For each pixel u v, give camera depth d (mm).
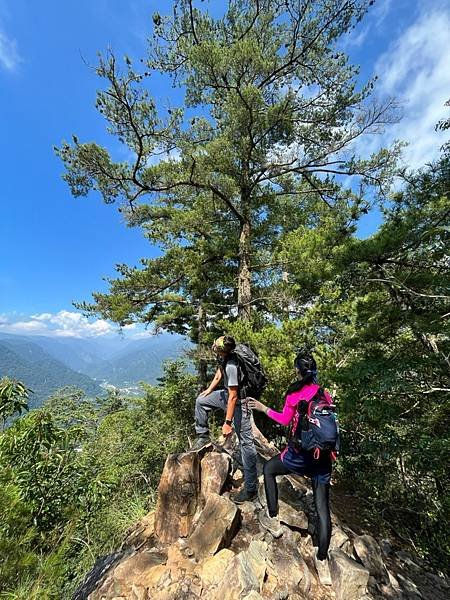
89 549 4469
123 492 7672
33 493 4004
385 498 6527
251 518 3502
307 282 8383
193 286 12367
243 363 3621
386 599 3074
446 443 5777
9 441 3797
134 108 7352
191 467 3713
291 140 9656
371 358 6906
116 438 13047
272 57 9117
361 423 7391
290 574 2896
